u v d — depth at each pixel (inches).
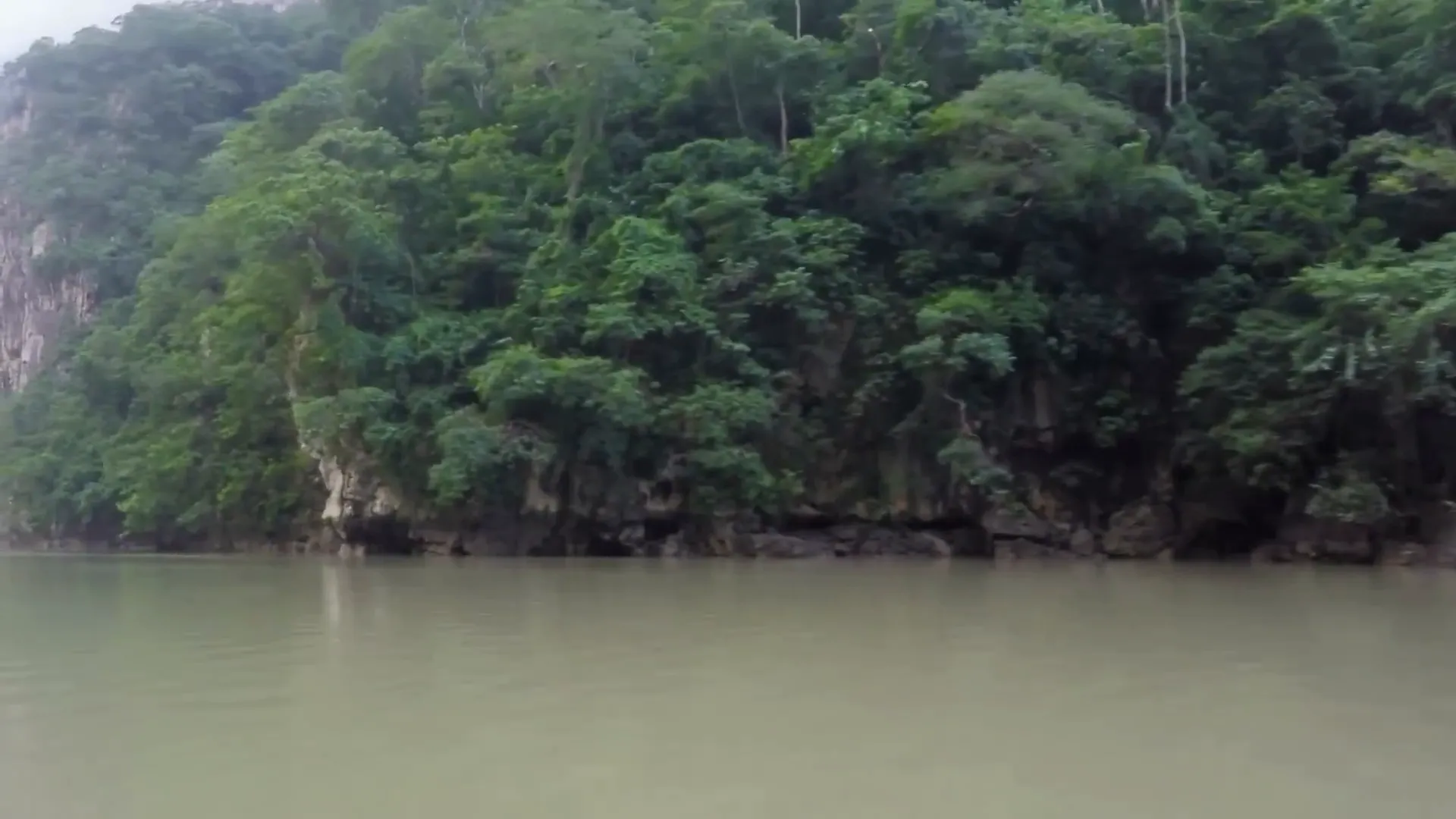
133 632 676.7
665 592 954.1
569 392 1501.0
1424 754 354.3
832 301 1608.0
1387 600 860.0
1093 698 445.7
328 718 412.2
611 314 1536.7
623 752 358.0
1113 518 1599.4
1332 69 1664.6
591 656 562.9
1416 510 1368.1
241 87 3472.0
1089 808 296.5
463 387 1640.0
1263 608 797.2
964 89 1764.3
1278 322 1440.7
